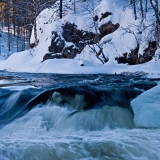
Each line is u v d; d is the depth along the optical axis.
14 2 38.50
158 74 14.04
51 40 24.08
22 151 3.61
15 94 7.80
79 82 11.11
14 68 22.27
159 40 17.52
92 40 21.61
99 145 4.01
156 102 6.12
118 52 19.67
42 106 6.73
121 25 21.55
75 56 22.81
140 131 5.26
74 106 6.63
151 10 20.92
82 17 24.80
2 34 50.25
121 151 3.85
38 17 30.22
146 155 3.75
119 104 6.67
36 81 11.98
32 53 24.94
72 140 4.37
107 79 12.15
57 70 18.09
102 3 23.98
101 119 5.91
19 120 6.09
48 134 5.23
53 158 3.53
